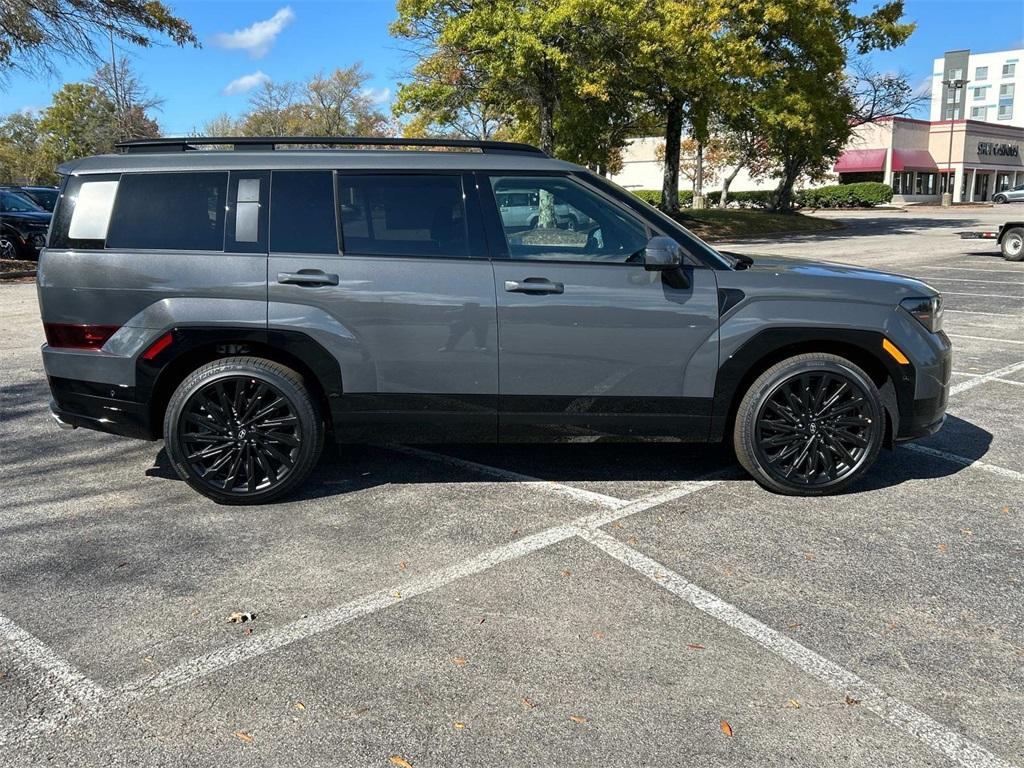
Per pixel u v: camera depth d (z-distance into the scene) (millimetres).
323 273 4359
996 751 2605
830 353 4629
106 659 3117
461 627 3330
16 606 3508
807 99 30641
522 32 21484
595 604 3512
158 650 3172
